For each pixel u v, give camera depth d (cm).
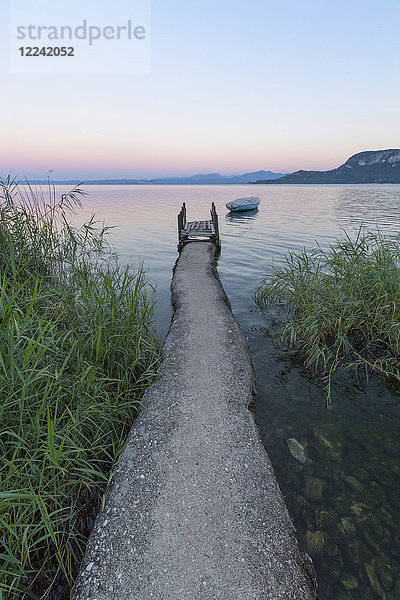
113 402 400
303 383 520
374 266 648
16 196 580
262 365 571
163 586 226
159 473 320
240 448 353
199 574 234
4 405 259
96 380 378
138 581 230
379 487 344
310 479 354
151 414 402
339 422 437
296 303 752
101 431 356
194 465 329
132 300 531
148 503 289
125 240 1748
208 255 1267
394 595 253
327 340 617
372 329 607
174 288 901
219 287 898
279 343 646
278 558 249
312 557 280
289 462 376
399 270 624
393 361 541
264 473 325
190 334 616
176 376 483
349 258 688
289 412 456
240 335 619
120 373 439
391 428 425
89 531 285
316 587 247
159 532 264
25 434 274
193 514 279
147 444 355
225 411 409
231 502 291
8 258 518
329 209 3284
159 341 640
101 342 431
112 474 320
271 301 866
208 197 6091
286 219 2542
